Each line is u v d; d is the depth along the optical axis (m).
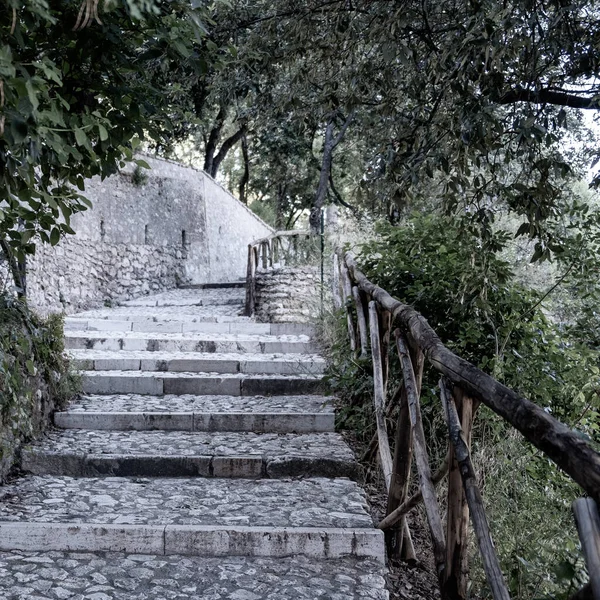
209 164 18.17
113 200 12.42
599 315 5.73
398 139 4.05
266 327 9.19
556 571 1.99
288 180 19.41
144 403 6.07
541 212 3.67
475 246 4.19
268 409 5.88
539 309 5.15
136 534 3.68
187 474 4.74
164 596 3.19
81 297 10.94
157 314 10.52
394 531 3.75
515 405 1.93
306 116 4.92
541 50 3.69
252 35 4.83
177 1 2.52
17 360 4.57
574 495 4.20
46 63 2.11
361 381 5.37
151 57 2.64
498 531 3.56
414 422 3.12
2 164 2.38
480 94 3.46
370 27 3.97
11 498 4.20
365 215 10.81
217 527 3.71
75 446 5.02
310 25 4.48
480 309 4.64
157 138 2.93
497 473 3.99
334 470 4.73
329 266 10.04
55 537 3.67
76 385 6.18
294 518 3.93
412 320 3.34
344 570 3.52
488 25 3.19
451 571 2.55
